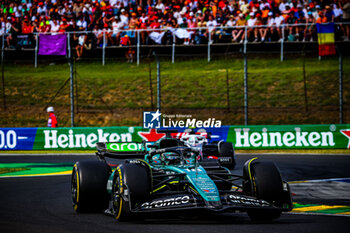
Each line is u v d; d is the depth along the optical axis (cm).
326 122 8431
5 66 11081
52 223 2450
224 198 2342
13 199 3403
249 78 9950
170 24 10388
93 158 6469
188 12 10394
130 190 2328
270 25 9900
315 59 10756
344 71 9994
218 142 5181
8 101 9594
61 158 6538
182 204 2259
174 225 2325
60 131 7294
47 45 9344
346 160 5962
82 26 10569
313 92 9369
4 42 10975
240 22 10119
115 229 2244
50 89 9969
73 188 2823
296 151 6888
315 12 9912
